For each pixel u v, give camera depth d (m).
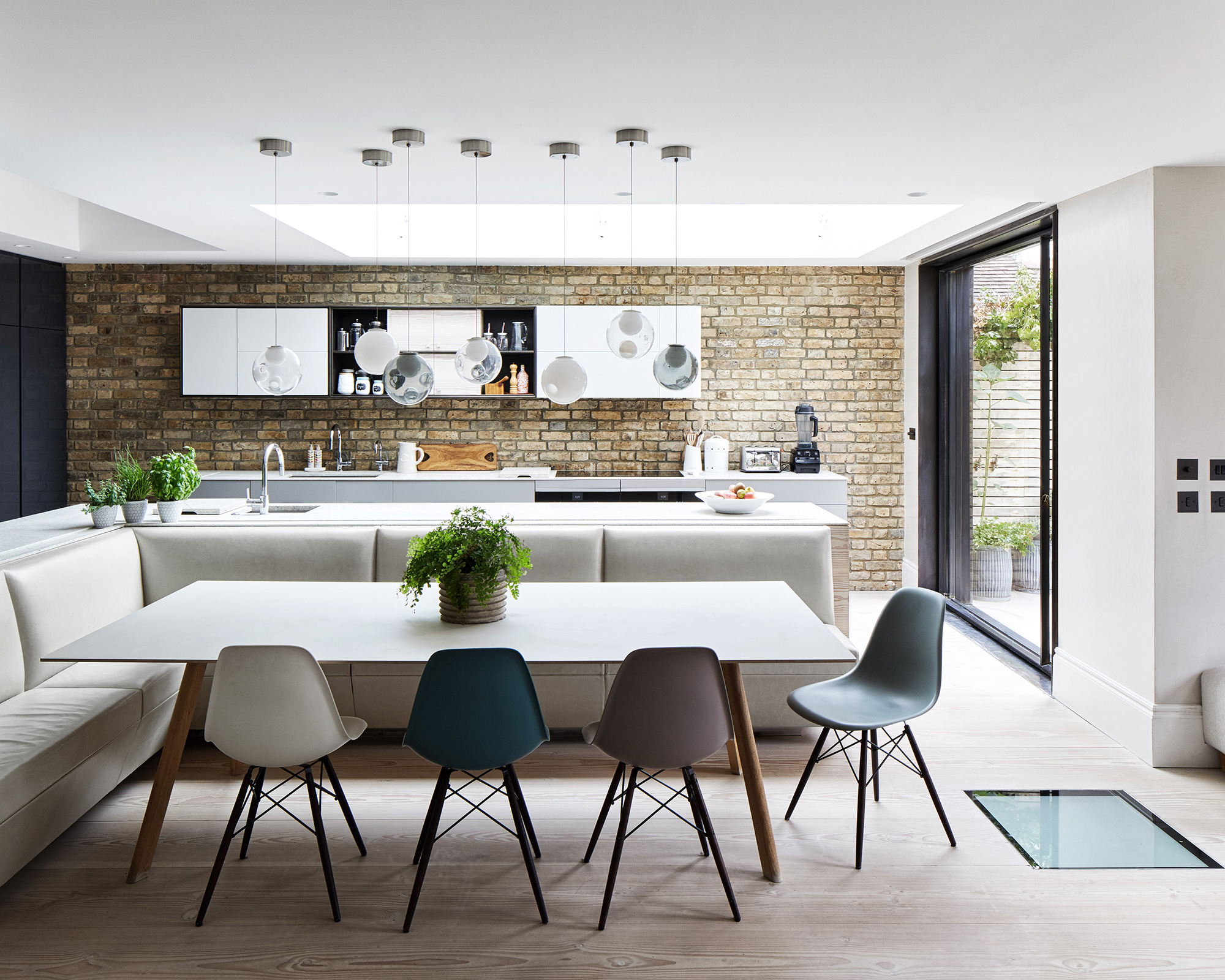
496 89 2.97
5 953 2.50
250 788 3.25
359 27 2.47
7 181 5.69
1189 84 2.85
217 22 2.44
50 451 6.78
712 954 2.50
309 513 4.74
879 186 4.22
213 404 6.99
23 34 2.52
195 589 3.63
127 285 6.90
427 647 2.81
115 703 3.32
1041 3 2.29
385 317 6.89
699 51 2.63
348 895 2.80
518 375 6.78
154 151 3.70
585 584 3.72
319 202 4.64
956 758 3.89
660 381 4.04
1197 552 3.77
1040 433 5.05
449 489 6.45
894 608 3.41
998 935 2.59
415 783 3.65
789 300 7.01
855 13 2.37
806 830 3.23
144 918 2.68
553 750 4.01
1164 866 2.98
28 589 3.50
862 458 7.09
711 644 2.84
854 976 2.40
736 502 4.67
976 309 5.96
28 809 2.76
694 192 4.39
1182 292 3.73
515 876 2.92
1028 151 3.59
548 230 6.77
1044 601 5.02
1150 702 3.82
